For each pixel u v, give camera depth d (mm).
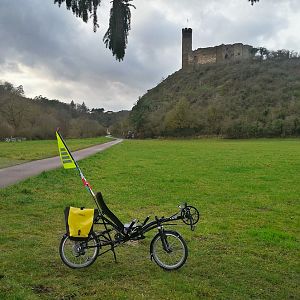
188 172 27391
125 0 4707
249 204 16062
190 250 9680
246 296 6969
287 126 114625
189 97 163375
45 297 6648
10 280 7266
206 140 114250
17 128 118438
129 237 7969
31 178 20875
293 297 7062
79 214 7672
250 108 132875
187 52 196625
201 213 14266
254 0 4871
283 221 13188
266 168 29859
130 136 142625
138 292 6969
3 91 123688
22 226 11445
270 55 186000
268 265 8742
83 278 7566
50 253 9039
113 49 4789
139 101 170375
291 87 144250
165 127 134125
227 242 10531
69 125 139500
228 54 186750
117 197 17188
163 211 14555
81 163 31922
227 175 25641
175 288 7176
